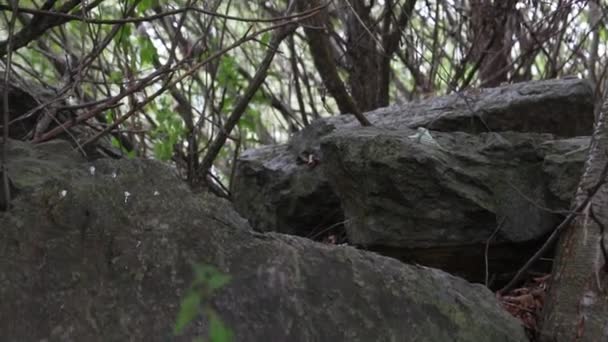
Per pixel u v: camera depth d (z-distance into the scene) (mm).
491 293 3803
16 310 3119
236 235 3385
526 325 4195
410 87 11719
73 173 3434
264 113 12602
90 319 3141
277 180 6012
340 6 8875
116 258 3242
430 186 4715
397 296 3465
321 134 6012
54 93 5699
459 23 9758
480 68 9039
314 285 3367
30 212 3297
